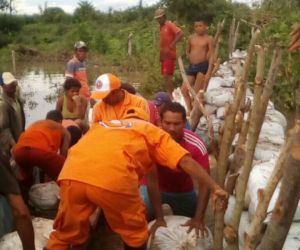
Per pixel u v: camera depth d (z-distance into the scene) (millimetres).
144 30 27125
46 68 25141
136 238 3404
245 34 14414
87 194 3244
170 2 22953
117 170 3219
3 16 40469
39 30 40312
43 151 5180
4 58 30219
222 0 22359
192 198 4270
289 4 13312
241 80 3250
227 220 4086
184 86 8148
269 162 4512
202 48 8672
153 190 3816
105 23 40531
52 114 5895
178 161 3254
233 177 3316
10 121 5770
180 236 3736
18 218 3043
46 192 5246
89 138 3391
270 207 3449
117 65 25422
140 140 3322
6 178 2990
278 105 10609
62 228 3465
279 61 2836
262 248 2334
